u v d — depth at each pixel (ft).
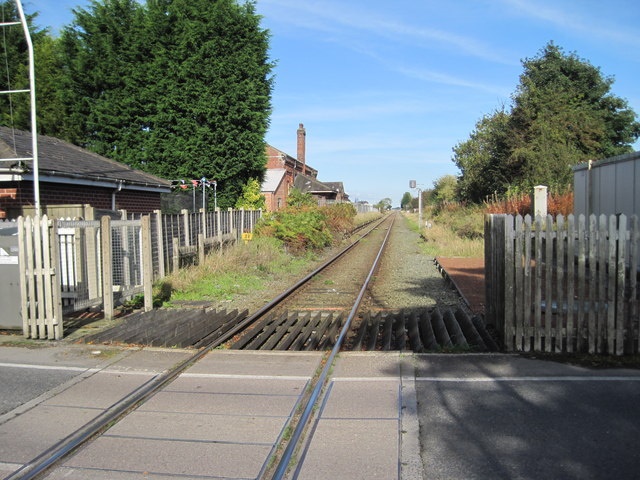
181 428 14.84
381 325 30.94
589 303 20.83
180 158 89.20
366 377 18.78
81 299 30.78
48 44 96.12
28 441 14.08
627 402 16.10
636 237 20.29
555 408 15.76
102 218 29.30
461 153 138.51
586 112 104.22
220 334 27.09
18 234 24.31
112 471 12.53
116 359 21.45
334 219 103.81
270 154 163.32
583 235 20.65
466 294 38.06
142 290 33.47
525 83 111.14
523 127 97.40
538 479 12.00
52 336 24.53
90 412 15.99
